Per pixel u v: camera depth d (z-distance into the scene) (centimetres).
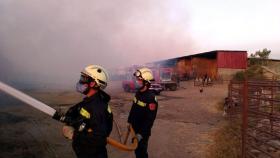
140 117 436
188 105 1673
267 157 612
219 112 1410
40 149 629
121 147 308
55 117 260
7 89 222
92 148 277
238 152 641
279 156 612
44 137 738
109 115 302
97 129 276
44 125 891
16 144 653
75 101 1717
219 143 721
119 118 1166
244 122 605
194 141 783
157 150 682
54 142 694
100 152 286
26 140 698
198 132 911
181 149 696
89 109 278
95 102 284
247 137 648
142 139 427
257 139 588
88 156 279
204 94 2453
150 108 431
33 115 1060
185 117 1241
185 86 3434
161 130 931
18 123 912
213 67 3972
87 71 295
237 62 3862
